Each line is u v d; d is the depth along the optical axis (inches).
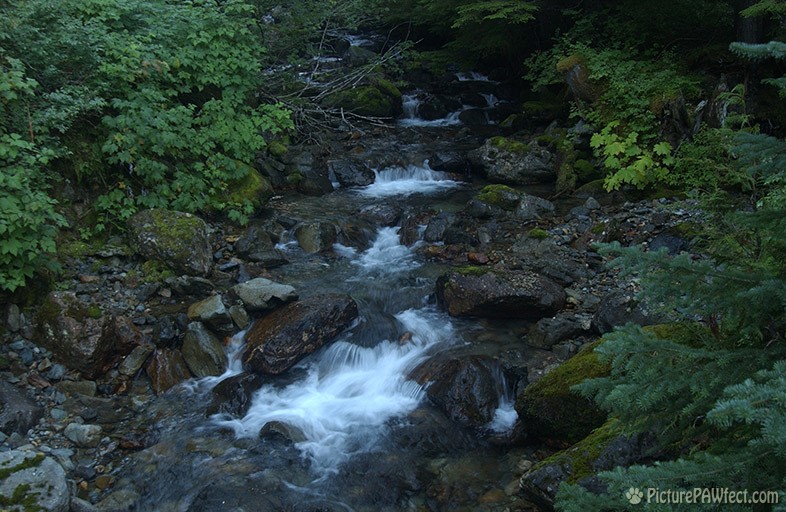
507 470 203.9
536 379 232.5
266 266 321.7
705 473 110.8
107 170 326.6
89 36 324.2
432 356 253.1
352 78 562.9
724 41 447.5
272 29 500.4
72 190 310.8
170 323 262.4
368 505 190.2
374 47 728.3
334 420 228.7
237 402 234.1
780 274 132.3
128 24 374.6
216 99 408.2
